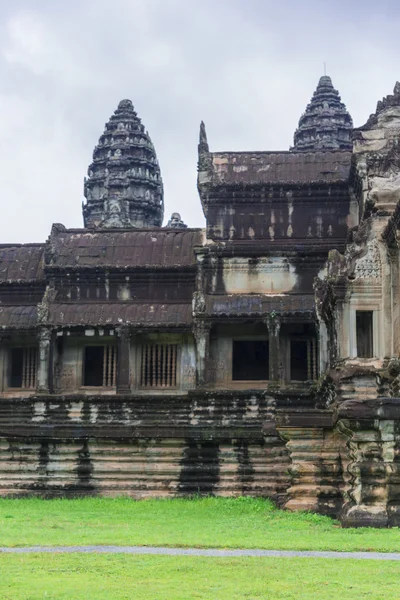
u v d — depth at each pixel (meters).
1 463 35.56
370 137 42.19
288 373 43.38
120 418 43.22
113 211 81.62
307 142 93.81
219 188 44.84
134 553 17.72
